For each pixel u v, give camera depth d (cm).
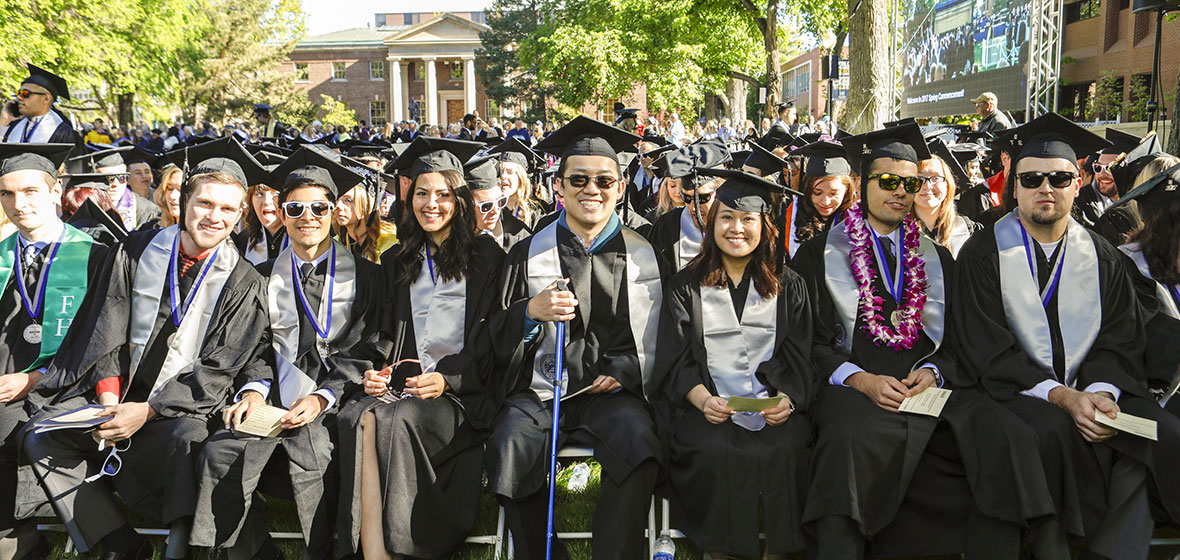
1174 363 352
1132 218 482
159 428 350
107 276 375
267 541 340
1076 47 2248
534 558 342
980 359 359
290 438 340
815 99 4656
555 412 349
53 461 339
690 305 377
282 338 379
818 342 383
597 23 2858
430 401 354
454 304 389
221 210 358
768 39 2459
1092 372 348
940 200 449
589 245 393
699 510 341
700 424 352
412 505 336
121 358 368
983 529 321
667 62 2705
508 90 4638
